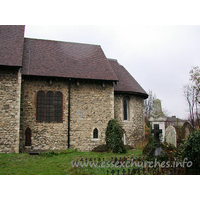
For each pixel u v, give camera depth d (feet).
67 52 53.93
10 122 39.14
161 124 44.70
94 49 59.16
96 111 47.24
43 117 43.75
